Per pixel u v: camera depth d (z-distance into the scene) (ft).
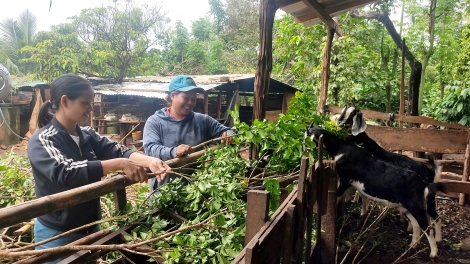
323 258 10.03
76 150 6.14
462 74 27.25
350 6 17.67
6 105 39.63
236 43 71.41
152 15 50.98
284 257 5.59
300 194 6.15
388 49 31.68
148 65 54.90
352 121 13.28
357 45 30.96
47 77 40.57
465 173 16.49
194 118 9.84
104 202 10.24
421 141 17.49
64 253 5.06
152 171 6.83
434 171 13.48
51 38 48.03
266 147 8.87
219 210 6.61
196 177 7.54
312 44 31.12
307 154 9.42
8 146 37.83
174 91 9.39
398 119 20.53
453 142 16.87
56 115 6.09
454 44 31.71
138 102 38.42
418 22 32.60
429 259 11.64
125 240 5.93
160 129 9.57
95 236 5.81
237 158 9.25
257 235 4.53
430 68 37.40
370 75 29.43
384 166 12.32
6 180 9.86
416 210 11.80
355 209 15.94
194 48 70.59
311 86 35.17
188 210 7.16
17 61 56.95
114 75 48.52
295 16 17.80
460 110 24.03
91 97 6.07
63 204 4.98
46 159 5.41
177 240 5.65
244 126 8.63
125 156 7.16
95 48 47.14
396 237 13.32
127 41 49.67
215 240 6.03
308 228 7.16
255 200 5.01
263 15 10.53
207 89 30.07
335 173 9.88
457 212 16.05
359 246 12.43
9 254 4.41
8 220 4.27
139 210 6.71
